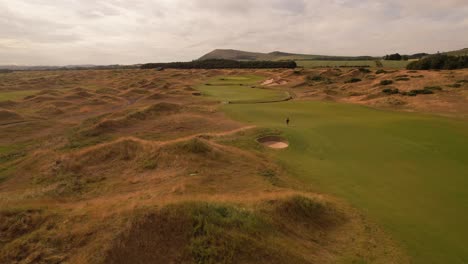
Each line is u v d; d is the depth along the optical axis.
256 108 44.88
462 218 13.80
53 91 60.56
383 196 16.20
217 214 11.34
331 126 31.75
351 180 18.44
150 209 10.88
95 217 11.14
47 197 15.76
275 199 13.98
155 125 35.28
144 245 9.56
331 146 25.20
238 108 45.38
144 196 14.59
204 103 52.19
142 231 9.97
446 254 11.26
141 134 31.73
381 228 13.03
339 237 12.45
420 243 11.92
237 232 10.66
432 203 15.28
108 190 16.78
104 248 9.28
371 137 27.31
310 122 34.47
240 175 18.58
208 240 10.02
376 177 18.77
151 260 9.19
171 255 9.41
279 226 12.15
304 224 13.03
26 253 9.49
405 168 20.09
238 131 30.62
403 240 12.12
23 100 53.19
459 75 61.62
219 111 43.34
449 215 14.08
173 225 10.37
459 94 48.59
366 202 15.54
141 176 18.64
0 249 9.73
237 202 13.50
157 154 21.05
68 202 15.08
